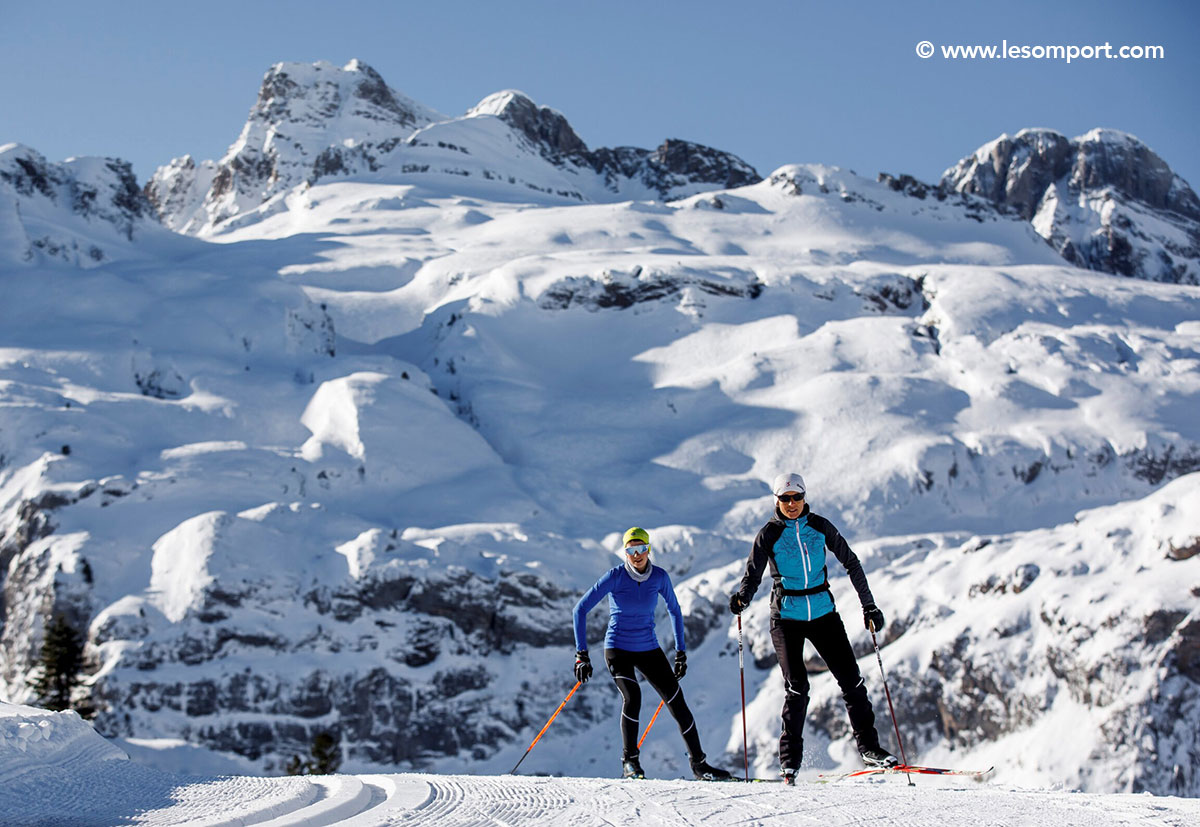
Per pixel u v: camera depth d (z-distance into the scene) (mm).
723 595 48688
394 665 46375
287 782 6855
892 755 7777
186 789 6715
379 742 44656
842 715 37375
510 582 49219
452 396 79062
